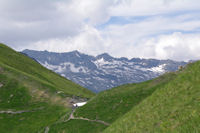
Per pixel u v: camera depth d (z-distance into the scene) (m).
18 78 122.62
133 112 38.41
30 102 104.75
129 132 31.06
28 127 81.31
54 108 98.06
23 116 91.62
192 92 30.02
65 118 72.06
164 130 24.72
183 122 23.52
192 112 24.30
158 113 30.42
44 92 114.56
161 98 35.03
